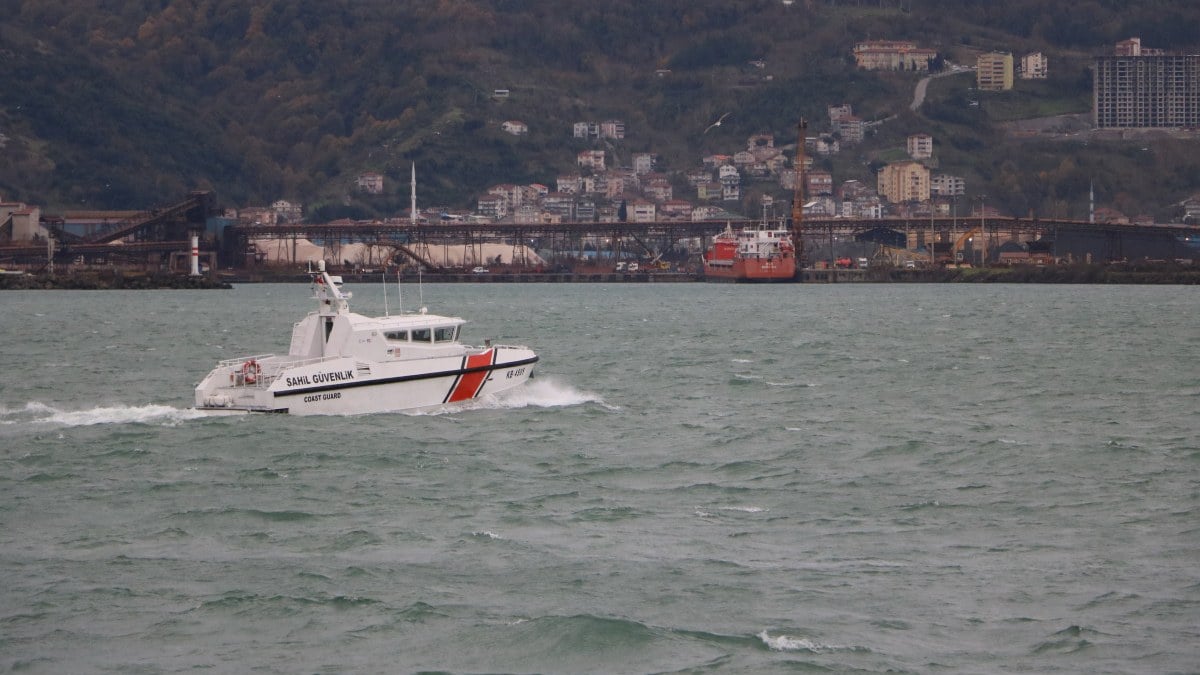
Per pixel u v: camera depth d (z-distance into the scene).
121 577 157.88
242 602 148.75
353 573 158.88
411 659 134.50
